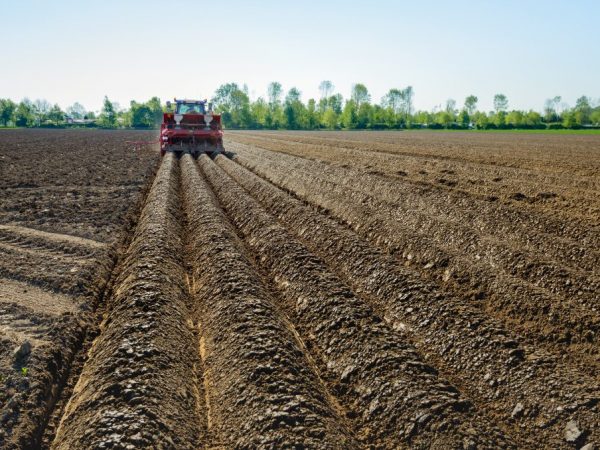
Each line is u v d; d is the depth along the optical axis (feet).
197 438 15.43
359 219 40.27
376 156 86.74
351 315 22.56
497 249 30.99
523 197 45.96
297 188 57.06
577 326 21.89
